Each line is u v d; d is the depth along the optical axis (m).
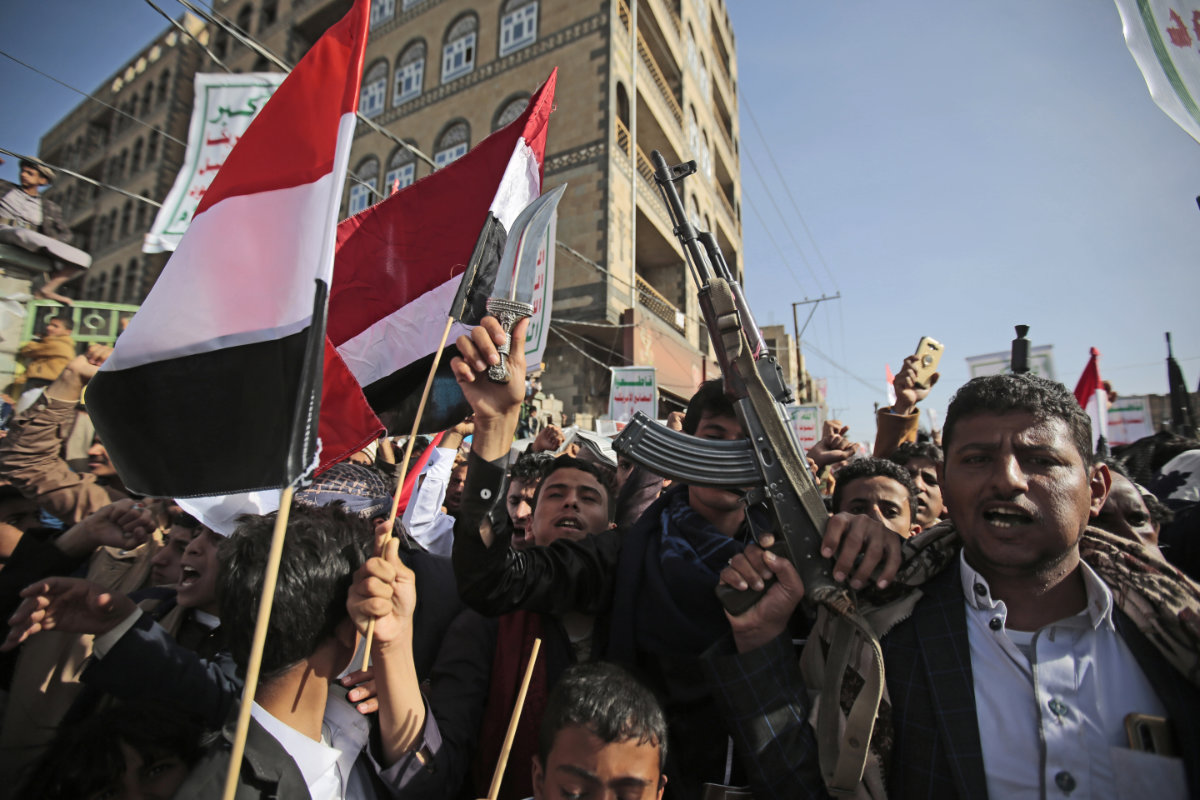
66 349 5.17
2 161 5.09
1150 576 1.34
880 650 1.44
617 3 16.55
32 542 2.03
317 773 1.36
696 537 1.93
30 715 1.86
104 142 22.86
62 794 1.45
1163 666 1.30
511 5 17.69
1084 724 1.29
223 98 4.00
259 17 21.83
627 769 1.32
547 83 2.33
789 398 1.76
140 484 1.61
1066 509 1.33
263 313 1.56
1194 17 1.71
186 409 1.59
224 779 1.29
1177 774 1.21
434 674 2.04
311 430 1.36
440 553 2.82
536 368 2.24
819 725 1.49
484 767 1.89
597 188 15.67
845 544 1.52
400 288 2.62
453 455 3.12
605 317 15.13
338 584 1.40
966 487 1.41
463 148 17.56
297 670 1.38
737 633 1.57
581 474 2.33
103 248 20.03
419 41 19.53
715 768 1.70
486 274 1.94
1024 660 1.37
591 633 2.00
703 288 1.81
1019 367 1.79
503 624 2.06
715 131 26.59
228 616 1.37
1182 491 2.80
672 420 3.92
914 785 1.38
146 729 1.50
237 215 1.66
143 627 1.66
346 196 19.98
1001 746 1.33
